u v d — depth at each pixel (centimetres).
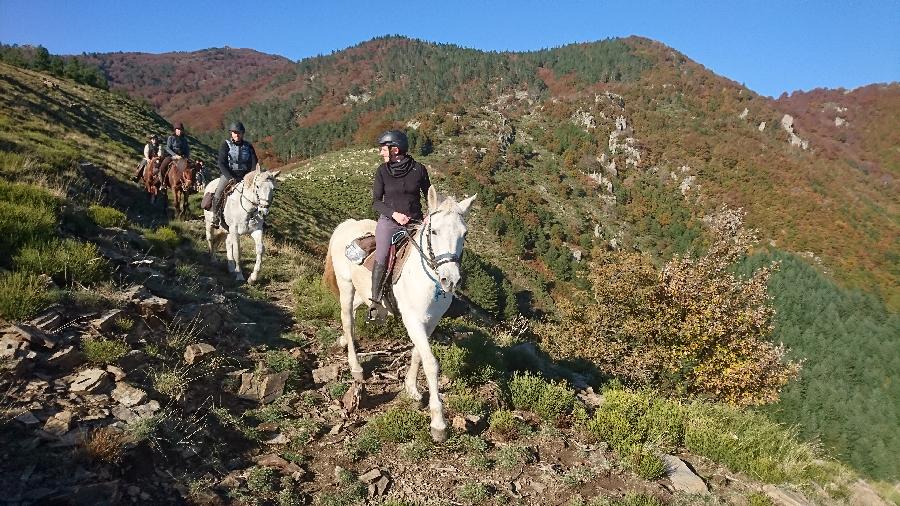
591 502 457
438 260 472
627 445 553
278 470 457
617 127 18950
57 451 385
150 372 520
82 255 657
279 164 19588
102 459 388
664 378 1644
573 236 11150
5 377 438
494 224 10119
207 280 938
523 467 504
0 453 369
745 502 508
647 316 1831
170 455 430
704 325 1667
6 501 334
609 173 15638
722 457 584
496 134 16500
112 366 494
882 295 9806
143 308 616
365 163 11731
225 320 729
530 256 9694
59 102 3959
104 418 430
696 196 14838
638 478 513
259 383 584
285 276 1141
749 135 19662
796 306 7312
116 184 1780
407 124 17375
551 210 12400
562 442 563
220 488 417
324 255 1834
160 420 443
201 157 4375
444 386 655
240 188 1041
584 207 13338
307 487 445
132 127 4638
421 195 573
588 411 666
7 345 466
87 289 609
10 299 509
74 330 530
